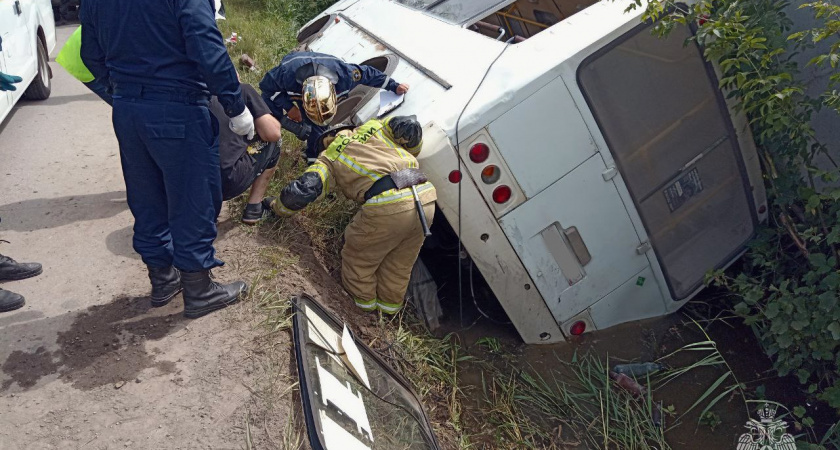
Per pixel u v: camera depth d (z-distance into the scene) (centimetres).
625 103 373
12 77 346
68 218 429
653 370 398
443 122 354
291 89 417
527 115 354
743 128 405
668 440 368
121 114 295
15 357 314
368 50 475
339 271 421
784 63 439
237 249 394
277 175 482
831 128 428
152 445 270
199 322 335
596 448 359
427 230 351
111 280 371
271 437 275
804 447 354
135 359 312
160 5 277
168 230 337
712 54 377
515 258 375
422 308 429
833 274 361
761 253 424
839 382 357
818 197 373
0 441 271
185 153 301
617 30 363
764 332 404
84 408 287
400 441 288
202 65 279
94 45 306
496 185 360
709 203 411
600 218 383
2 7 534
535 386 381
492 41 392
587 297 398
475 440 354
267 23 841
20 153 518
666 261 410
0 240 384
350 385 287
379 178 362
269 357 313
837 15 401
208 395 294
